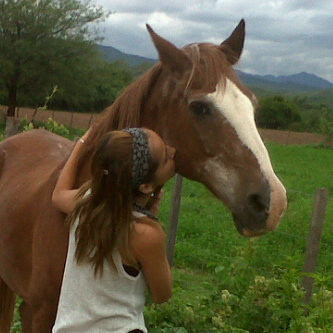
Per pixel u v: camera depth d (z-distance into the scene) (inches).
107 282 78.5
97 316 78.8
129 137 75.5
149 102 95.9
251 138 84.1
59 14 1031.0
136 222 77.2
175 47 90.4
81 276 79.6
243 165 83.7
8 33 1030.4
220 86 85.7
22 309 119.5
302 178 674.2
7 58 1021.8
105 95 1243.2
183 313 149.5
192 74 87.4
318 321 135.3
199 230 309.4
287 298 141.4
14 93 1088.2
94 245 76.3
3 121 1057.5
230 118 84.7
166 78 93.6
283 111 2063.2
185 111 89.1
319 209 182.5
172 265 249.0
